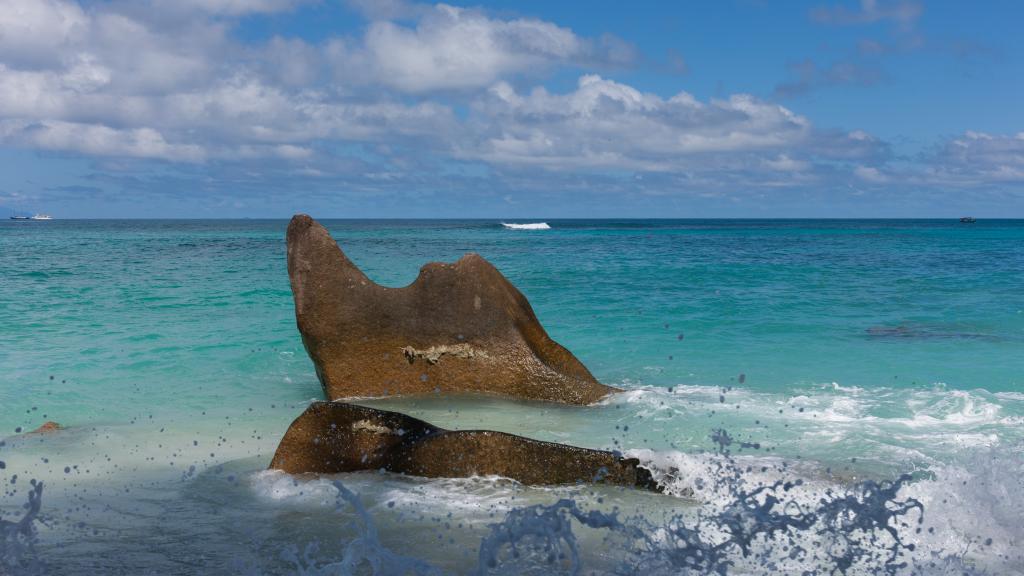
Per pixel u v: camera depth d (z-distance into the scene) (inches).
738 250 1673.2
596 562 163.3
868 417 294.4
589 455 215.8
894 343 465.7
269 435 279.7
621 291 752.3
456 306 357.1
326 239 356.2
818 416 297.0
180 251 1612.9
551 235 2957.7
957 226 5241.1
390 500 202.5
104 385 358.6
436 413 316.5
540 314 589.3
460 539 176.6
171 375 382.9
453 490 210.7
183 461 244.2
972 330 513.0
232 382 372.8
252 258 1346.0
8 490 213.8
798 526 179.0
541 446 218.7
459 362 354.0
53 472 231.3
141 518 191.3
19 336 483.2
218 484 218.4
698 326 531.5
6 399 328.5
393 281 925.8
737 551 170.4
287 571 159.6
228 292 741.9
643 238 2576.3
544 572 158.6
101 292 737.6
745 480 209.6
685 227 4768.7
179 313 594.9
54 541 175.9
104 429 284.0
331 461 229.5
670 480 210.4
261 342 473.4
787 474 215.2
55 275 942.4
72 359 414.3
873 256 1401.3
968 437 263.3
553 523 163.2
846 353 434.3
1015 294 723.4
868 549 171.2
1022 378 369.1
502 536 160.4
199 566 162.2
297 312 346.3
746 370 392.8
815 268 1071.6
